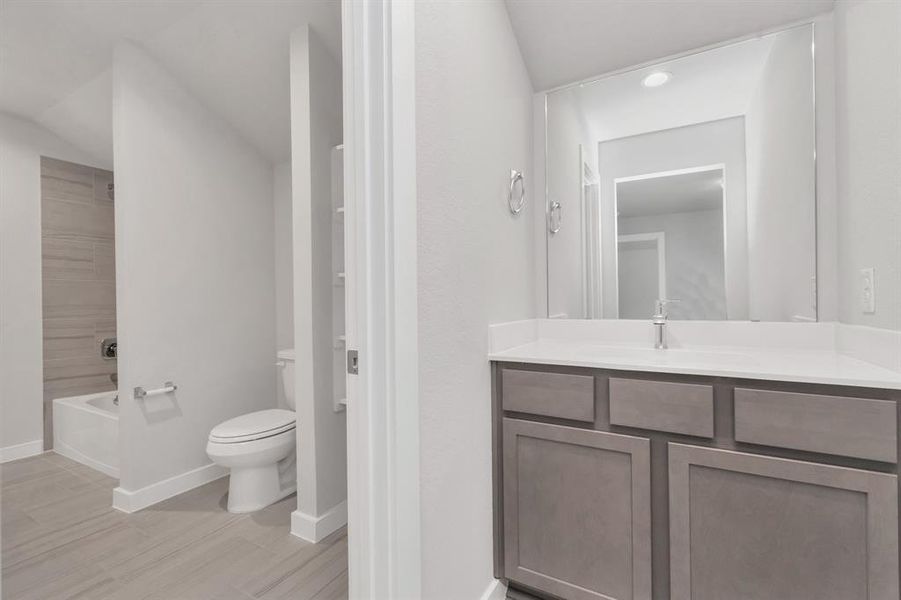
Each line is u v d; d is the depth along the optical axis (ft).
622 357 4.68
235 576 5.18
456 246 4.11
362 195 3.22
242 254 9.01
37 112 8.95
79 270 10.02
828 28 4.87
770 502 3.53
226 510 6.89
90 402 9.71
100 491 7.60
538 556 4.52
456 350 4.09
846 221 4.45
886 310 3.59
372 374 3.20
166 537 6.07
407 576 3.21
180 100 7.80
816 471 3.35
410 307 3.29
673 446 3.90
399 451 3.16
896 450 3.12
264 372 9.42
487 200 4.84
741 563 3.63
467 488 4.25
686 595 3.82
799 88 5.03
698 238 5.63
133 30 6.77
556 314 6.48
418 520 3.34
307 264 6.17
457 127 4.16
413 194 3.33
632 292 6.00
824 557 3.34
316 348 6.17
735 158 5.42
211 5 6.24
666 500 3.94
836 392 3.32
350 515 3.31
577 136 6.35
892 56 3.46
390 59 3.17
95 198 10.28
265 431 6.85
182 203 7.84
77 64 7.48
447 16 4.01
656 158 5.88
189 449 7.80
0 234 8.91
